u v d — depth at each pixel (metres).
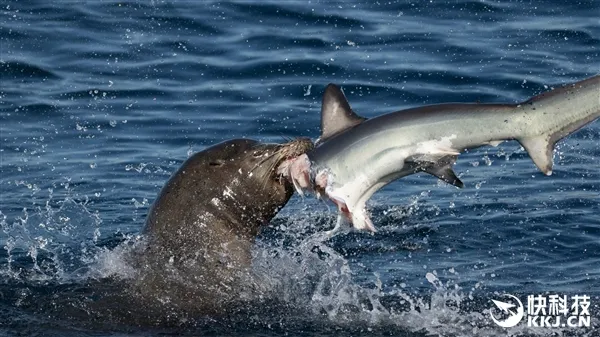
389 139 19.22
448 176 18.98
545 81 35.34
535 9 40.50
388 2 41.25
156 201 22.94
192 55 37.69
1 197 28.66
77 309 21.22
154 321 20.81
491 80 35.59
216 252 22.39
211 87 35.69
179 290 21.70
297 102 34.66
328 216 26.81
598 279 23.30
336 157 19.47
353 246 25.08
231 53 37.75
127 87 35.69
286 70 36.53
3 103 34.50
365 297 22.16
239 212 22.66
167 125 33.41
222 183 22.55
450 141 19.02
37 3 41.00
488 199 27.98
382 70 36.31
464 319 21.33
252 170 22.48
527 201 27.78
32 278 22.88
